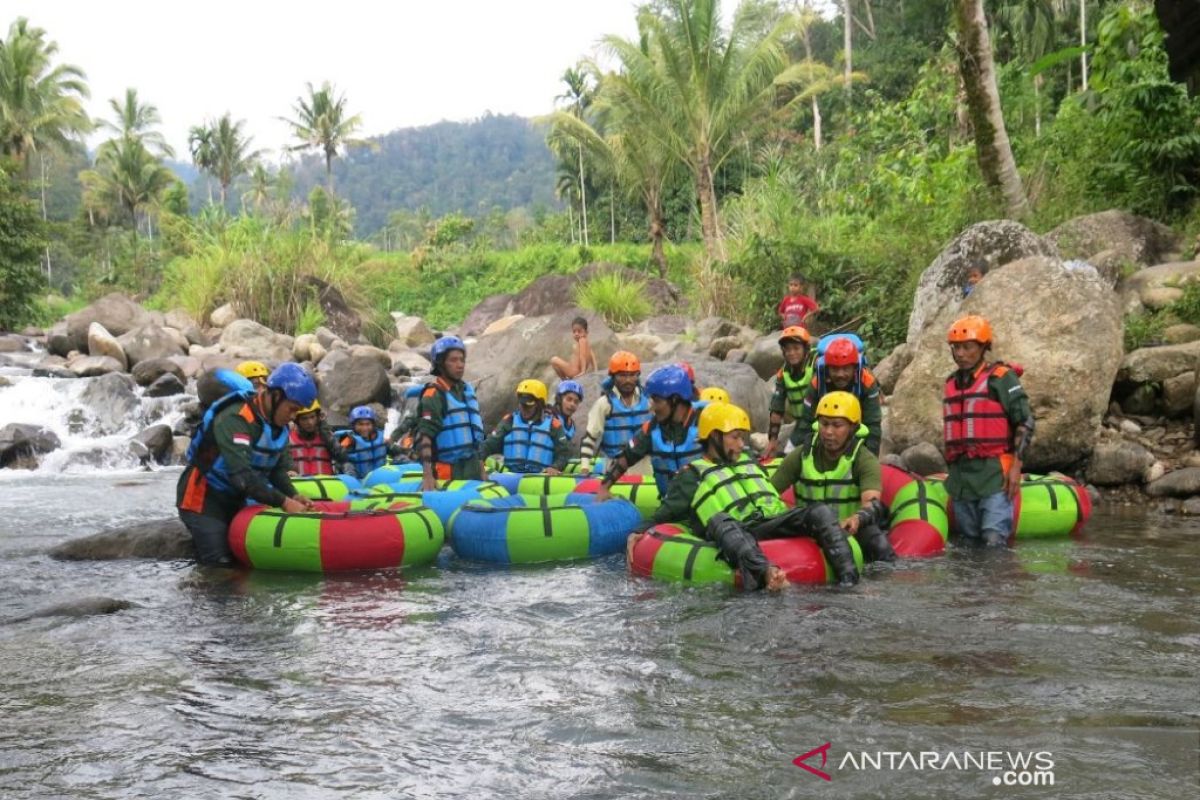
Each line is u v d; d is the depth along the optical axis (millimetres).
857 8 49281
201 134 65062
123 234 61469
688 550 5977
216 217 26172
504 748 3525
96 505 10297
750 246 17953
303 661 4625
